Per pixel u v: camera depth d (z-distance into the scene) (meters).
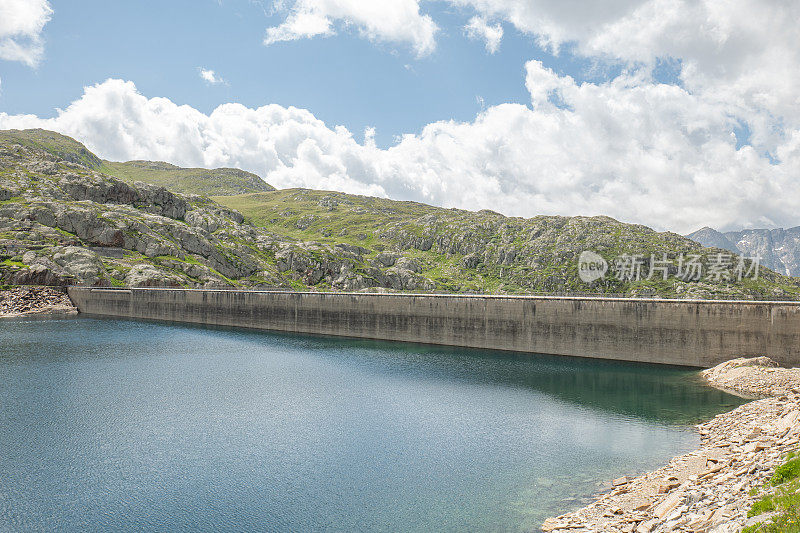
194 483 36.22
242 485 35.94
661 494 29.64
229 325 132.75
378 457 40.97
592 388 63.78
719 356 74.31
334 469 38.62
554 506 31.73
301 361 82.25
